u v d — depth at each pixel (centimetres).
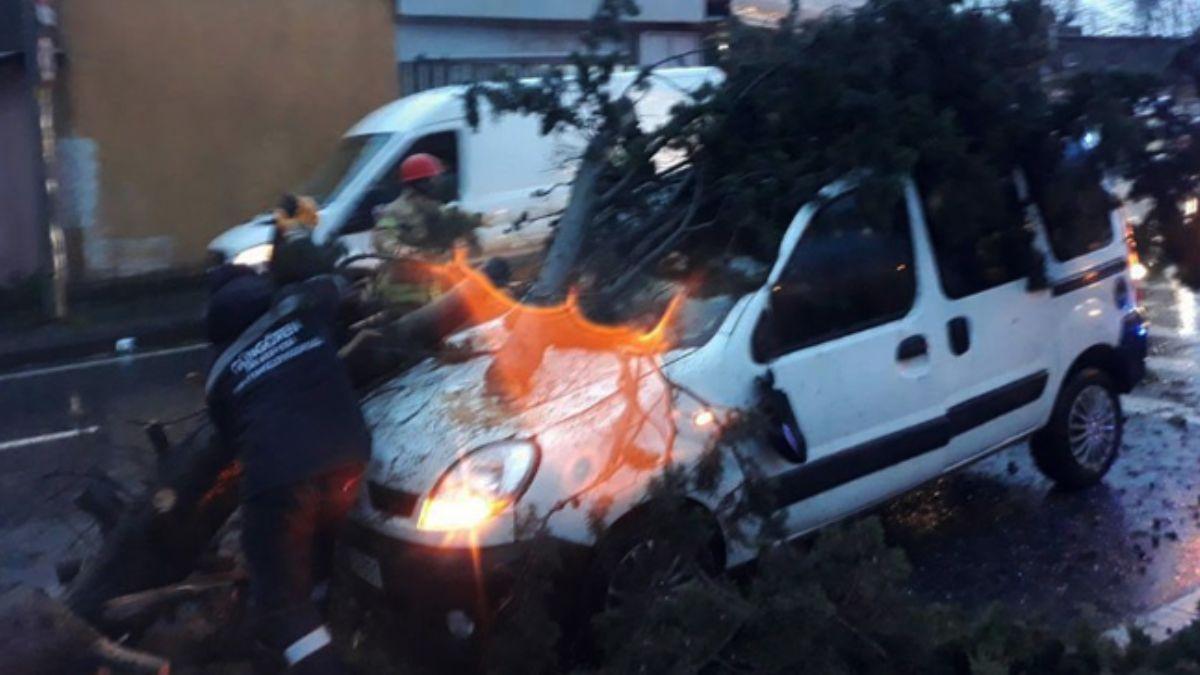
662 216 557
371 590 461
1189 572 560
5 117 1486
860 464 523
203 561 489
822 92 524
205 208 1589
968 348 571
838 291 524
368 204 1072
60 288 1335
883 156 509
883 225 521
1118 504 647
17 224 1502
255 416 419
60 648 401
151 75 1538
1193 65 569
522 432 448
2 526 684
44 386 1064
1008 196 588
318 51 1653
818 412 508
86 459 812
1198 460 714
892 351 538
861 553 396
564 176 885
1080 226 631
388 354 510
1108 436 667
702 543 446
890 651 394
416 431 467
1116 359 661
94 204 1516
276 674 441
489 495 435
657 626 395
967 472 702
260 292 443
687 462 461
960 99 559
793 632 382
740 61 558
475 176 1090
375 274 554
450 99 1120
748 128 548
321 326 436
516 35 1861
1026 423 610
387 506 455
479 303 535
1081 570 568
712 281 512
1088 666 387
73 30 1483
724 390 480
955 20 539
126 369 1131
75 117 1495
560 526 438
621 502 446
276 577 416
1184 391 867
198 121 1575
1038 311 608
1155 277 614
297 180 1652
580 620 444
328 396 425
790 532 500
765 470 490
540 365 495
